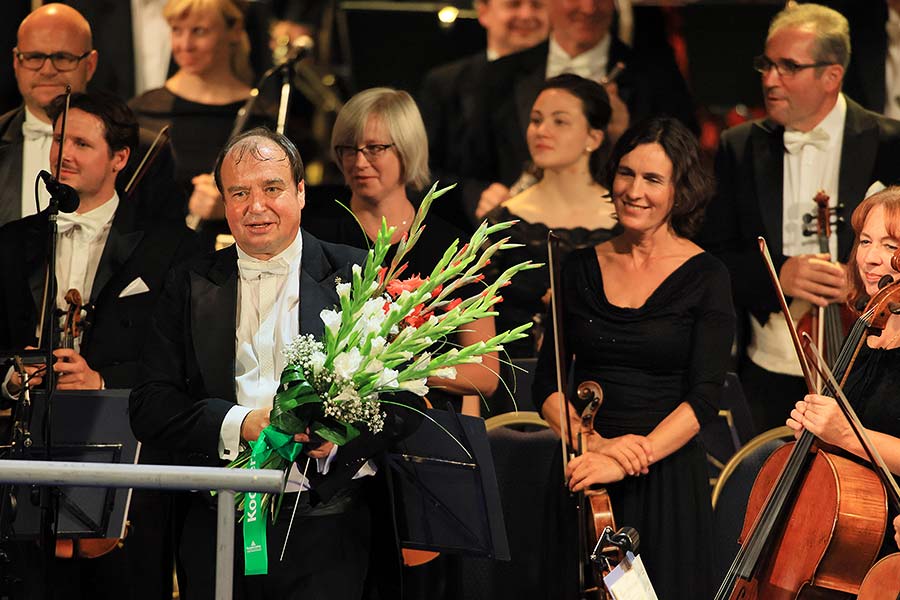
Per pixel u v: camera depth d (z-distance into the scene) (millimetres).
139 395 10742
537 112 16984
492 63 19938
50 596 12203
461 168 19875
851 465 11547
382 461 11016
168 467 9008
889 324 11547
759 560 11719
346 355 9945
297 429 9969
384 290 10609
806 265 15359
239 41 19719
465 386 13320
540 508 14914
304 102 21609
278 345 10680
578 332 13281
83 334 13633
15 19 19734
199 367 10688
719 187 16672
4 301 13766
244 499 10367
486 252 10352
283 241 10758
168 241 14078
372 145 13883
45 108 14773
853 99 18969
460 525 11453
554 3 19469
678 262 13273
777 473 12219
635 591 10031
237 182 10594
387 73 21391
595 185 17031
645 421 12945
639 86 19625
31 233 13828
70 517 12000
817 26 16250
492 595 14859
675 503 12836
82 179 13797
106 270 13805
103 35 20172
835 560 11289
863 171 16312
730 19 21172
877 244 11852
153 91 19328
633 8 20188
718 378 12898
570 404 13383
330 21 22078
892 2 18859
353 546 10758
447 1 22109
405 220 14094
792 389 16172
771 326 16297
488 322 13531
